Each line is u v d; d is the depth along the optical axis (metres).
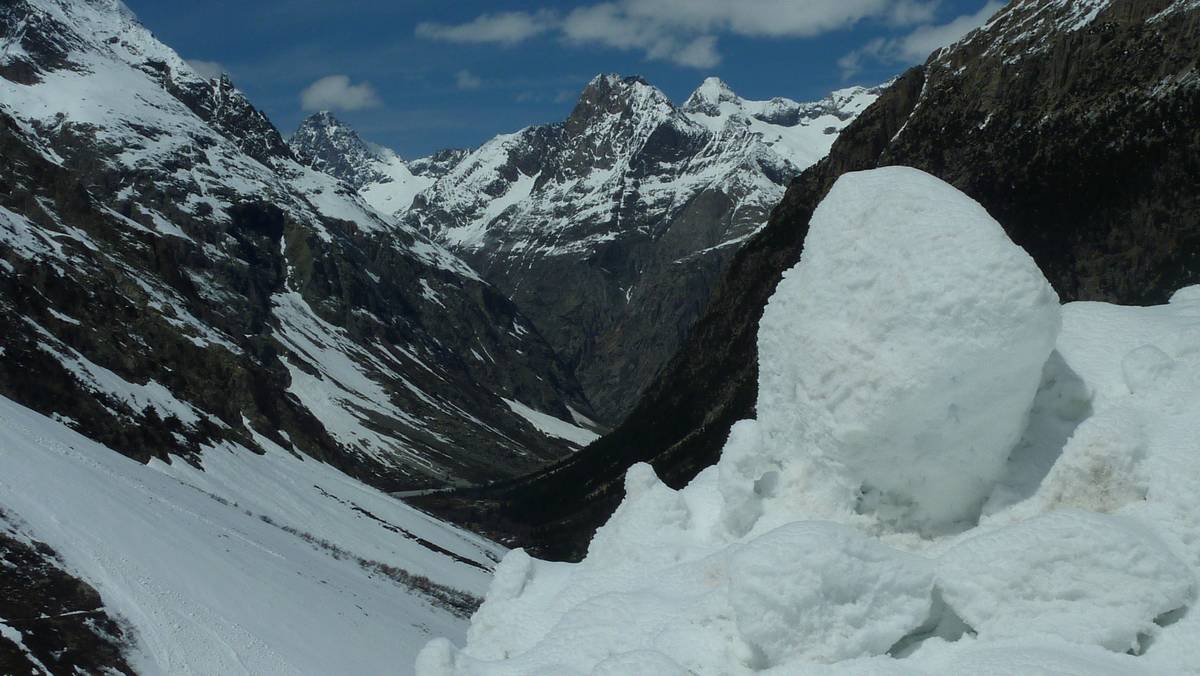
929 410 8.73
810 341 9.30
